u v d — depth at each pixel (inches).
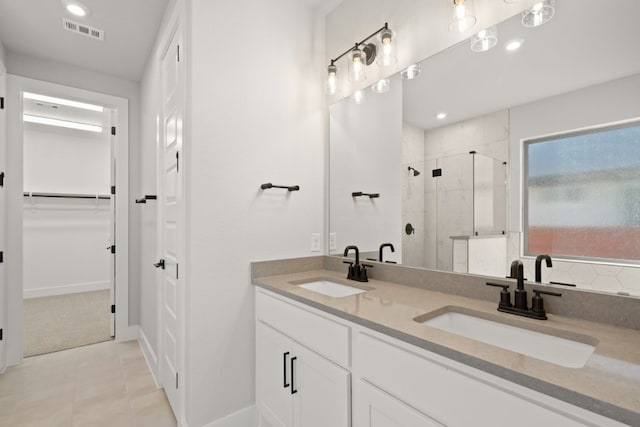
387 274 68.7
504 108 51.6
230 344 66.4
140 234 119.6
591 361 29.4
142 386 85.1
